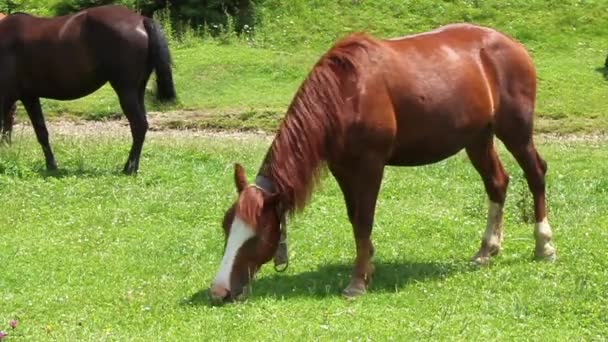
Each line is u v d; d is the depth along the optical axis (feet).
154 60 48.70
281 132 27.91
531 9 101.09
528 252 33.50
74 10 102.12
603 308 26.76
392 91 29.40
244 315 26.73
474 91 31.01
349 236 36.06
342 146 28.68
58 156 53.72
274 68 87.86
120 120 79.61
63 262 33.06
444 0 103.09
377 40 30.17
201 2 101.19
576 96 81.20
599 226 36.99
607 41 95.40
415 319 26.45
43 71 48.98
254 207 27.04
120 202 42.01
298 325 25.89
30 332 25.84
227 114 78.28
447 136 30.63
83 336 25.41
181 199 42.45
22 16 49.83
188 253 34.27
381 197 43.93
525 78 32.40
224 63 88.33
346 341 24.58
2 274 31.65
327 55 28.89
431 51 30.71
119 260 33.32
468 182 47.85
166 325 26.27
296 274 31.30
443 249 34.42
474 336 24.98
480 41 32.07
